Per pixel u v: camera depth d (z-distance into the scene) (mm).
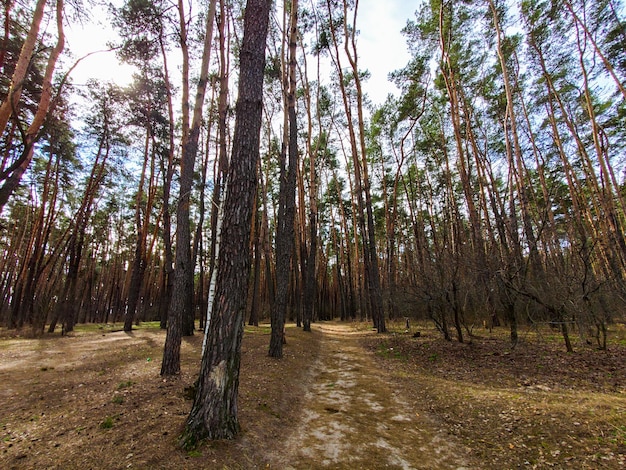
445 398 6082
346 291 39750
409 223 32531
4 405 5121
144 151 19516
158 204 25594
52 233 27109
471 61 17984
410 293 11859
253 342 12578
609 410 4605
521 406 5199
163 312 18750
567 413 4652
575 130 18906
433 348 10977
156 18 11328
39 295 25031
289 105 11641
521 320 10523
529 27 16844
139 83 16344
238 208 4520
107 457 3475
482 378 7449
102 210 28625
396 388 7098
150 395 5539
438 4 16719
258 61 4926
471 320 11852
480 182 18766
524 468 3705
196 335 14305
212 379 4145
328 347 13344
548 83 17672
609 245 14773
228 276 4383
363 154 17562
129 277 38062
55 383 6445
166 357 7047
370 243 17562
